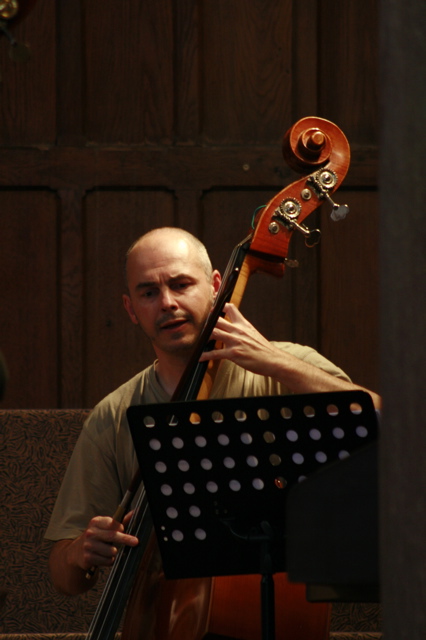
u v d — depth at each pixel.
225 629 4.92
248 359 5.26
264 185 11.41
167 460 4.16
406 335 1.58
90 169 11.38
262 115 11.44
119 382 11.30
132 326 11.34
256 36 11.43
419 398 1.56
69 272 11.32
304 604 5.08
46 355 11.27
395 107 1.59
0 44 11.34
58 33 11.37
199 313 5.87
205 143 11.44
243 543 4.25
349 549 2.29
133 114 11.43
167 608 5.10
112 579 5.14
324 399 3.98
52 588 7.31
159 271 5.84
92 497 6.07
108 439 6.11
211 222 11.42
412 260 1.57
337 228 11.30
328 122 6.02
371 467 2.29
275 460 4.20
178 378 6.05
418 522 1.57
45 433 7.53
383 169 1.62
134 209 11.41
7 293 11.30
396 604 1.63
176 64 11.43
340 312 11.29
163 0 11.41
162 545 4.29
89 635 5.01
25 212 11.35
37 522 7.41
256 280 11.29
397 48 1.58
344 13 11.41
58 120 11.41
